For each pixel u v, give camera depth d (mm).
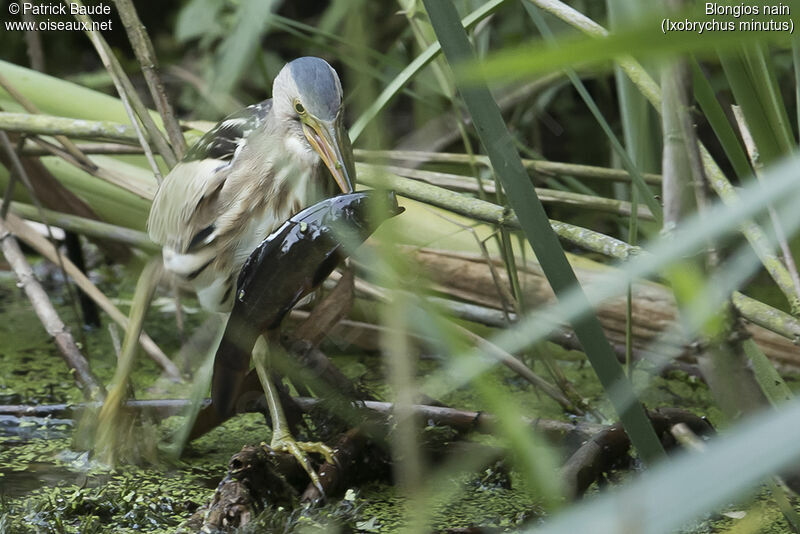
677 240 1792
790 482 3973
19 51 11414
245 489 4961
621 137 10016
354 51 1562
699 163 3195
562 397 6473
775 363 6984
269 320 4750
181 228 6137
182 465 5797
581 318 3145
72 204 8281
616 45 1058
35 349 8047
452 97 6684
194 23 9156
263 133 6266
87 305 8734
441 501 5250
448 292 7363
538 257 3209
